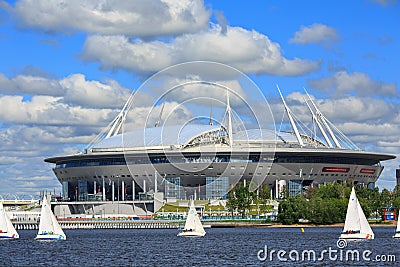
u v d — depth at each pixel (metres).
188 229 187.12
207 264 117.12
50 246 156.38
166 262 120.75
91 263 120.94
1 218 177.88
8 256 134.00
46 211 171.12
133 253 137.12
